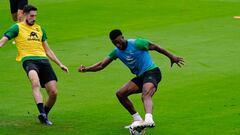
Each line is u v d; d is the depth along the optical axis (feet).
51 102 95.30
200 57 140.05
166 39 158.30
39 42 95.66
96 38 160.66
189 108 103.65
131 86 90.89
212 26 173.47
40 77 94.94
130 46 89.92
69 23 180.04
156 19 184.55
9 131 91.81
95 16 189.26
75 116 99.96
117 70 130.00
